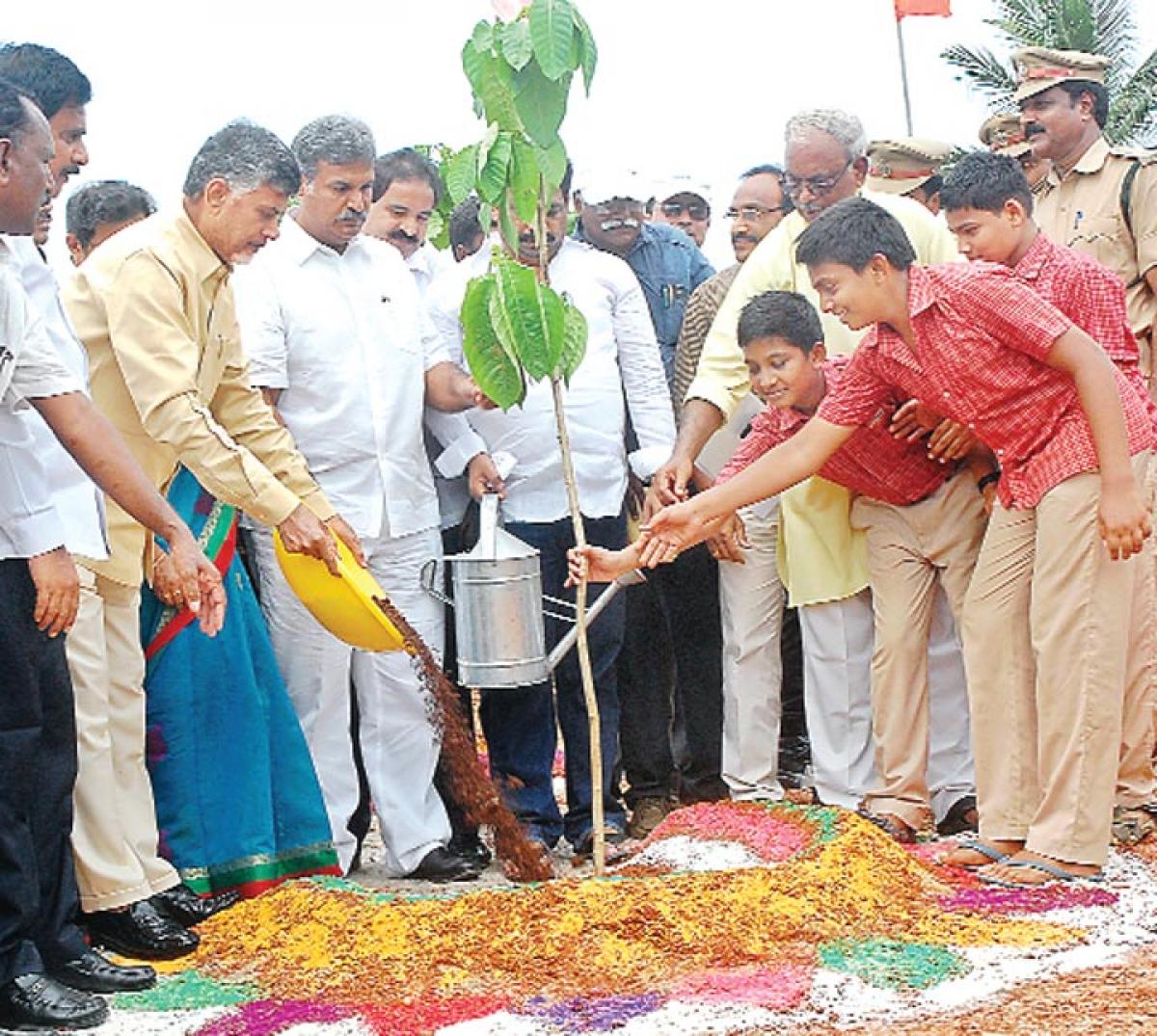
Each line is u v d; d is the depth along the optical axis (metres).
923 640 6.00
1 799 4.12
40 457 4.52
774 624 6.42
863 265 5.31
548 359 5.12
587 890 4.75
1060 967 4.38
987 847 5.46
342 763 5.91
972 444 5.72
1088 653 5.18
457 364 6.44
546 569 6.36
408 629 5.30
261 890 5.34
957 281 5.24
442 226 6.99
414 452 6.07
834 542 6.15
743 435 6.59
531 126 5.11
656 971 4.40
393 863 6.00
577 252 6.55
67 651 4.65
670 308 7.56
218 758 5.36
